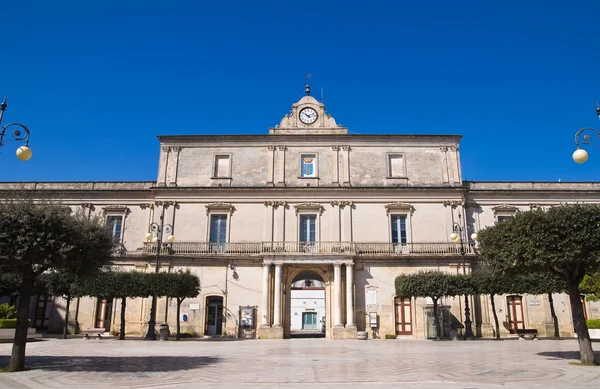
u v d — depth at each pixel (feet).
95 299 117.08
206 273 115.44
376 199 119.85
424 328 111.45
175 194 120.67
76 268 51.37
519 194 122.42
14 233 45.91
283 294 113.50
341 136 124.06
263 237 117.70
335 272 110.63
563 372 46.47
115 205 122.62
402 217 119.96
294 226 118.52
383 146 124.16
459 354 66.33
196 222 119.24
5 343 78.18
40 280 97.19
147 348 75.31
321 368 50.52
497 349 74.59
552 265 54.44
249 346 82.38
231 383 40.24
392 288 114.01
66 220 49.26
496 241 59.31
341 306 110.73
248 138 124.67
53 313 116.37
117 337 106.11
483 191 121.90
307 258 111.24
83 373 45.42
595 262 52.49
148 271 115.96
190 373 46.06
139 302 115.44
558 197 122.52
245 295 114.11
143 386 38.52
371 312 112.37
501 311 115.03
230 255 115.34
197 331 112.37
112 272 97.09
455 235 95.61
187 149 124.57
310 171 123.13
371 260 115.55
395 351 72.02
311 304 186.39
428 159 123.44
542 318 115.55
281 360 58.59
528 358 60.03
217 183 121.90
